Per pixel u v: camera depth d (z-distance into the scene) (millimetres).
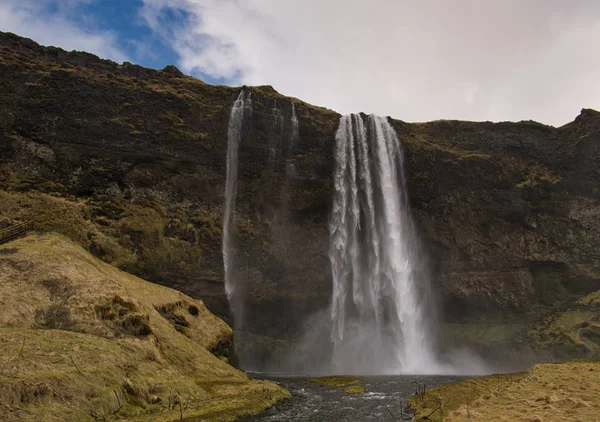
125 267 49562
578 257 70312
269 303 60219
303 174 65312
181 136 59688
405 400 30078
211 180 61156
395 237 68438
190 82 65500
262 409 26125
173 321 40188
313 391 35094
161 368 27875
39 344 23047
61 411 18156
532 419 15016
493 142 75562
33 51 60188
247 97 65000
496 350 64625
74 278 32969
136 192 56656
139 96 59812
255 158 63625
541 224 72438
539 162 75688
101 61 63438
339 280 64625
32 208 48125
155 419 20391
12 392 17328
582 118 75188
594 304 65000
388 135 71688
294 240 64000
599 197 71812
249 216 62469
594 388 21000
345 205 67375
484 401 20328
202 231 58438
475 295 67750
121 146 56875
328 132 68062
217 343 41688
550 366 30359
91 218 51531
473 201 70812
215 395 27391
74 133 55500
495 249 70375
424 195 69250
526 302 68688
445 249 69250
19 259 32906
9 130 53312
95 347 25125
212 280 57125
